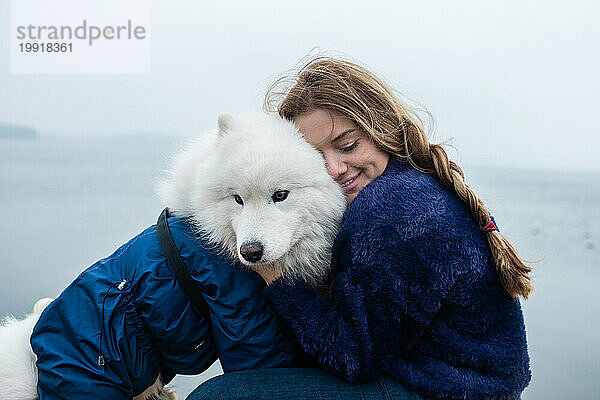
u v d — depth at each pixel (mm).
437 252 1601
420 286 1614
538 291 3064
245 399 1634
